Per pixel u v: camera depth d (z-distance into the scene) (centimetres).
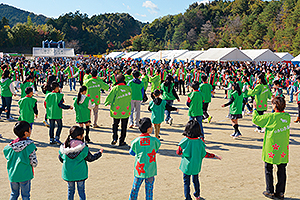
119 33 18900
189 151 420
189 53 3375
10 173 377
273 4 11100
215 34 12375
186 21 14650
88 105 729
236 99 790
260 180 531
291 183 519
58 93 724
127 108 717
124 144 739
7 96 978
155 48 13550
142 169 403
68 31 14862
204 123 1012
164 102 758
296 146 744
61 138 800
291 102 1501
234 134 824
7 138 788
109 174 553
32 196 456
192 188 496
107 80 1898
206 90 934
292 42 7831
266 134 464
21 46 12450
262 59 2970
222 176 547
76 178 385
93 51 15000
